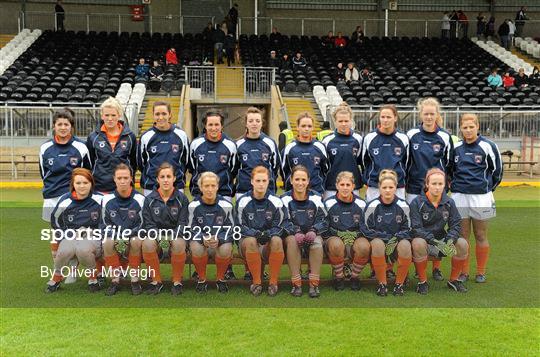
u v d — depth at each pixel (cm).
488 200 553
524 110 1564
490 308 473
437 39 2408
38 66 1919
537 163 1410
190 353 377
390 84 1878
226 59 2181
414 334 414
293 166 580
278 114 1648
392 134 576
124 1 2477
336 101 1625
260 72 1839
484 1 2614
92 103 1489
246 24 2523
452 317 450
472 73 2038
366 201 547
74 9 2458
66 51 2080
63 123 548
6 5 2405
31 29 2416
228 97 1814
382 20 2567
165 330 419
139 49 2147
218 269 521
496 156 555
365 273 588
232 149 572
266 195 522
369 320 443
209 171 562
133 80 1834
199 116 1983
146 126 1539
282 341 398
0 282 543
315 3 2561
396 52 2227
